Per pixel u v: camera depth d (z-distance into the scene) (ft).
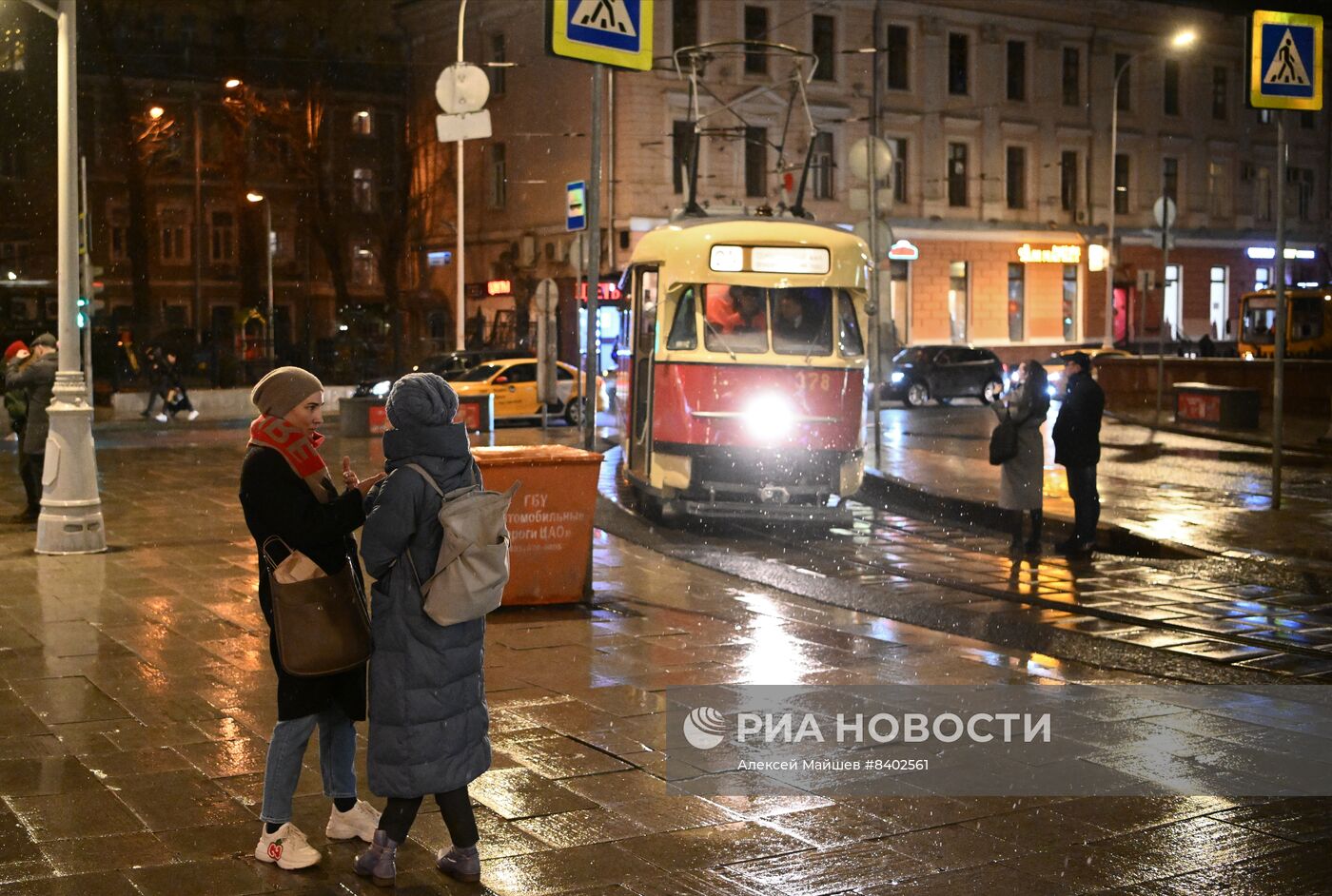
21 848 18.21
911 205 174.09
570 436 92.22
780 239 52.26
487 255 170.19
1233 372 113.29
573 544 35.19
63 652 29.63
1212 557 43.83
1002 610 35.73
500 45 167.22
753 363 51.75
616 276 142.31
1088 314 190.29
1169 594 37.78
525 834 18.95
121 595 36.14
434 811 19.99
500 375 105.29
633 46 40.29
